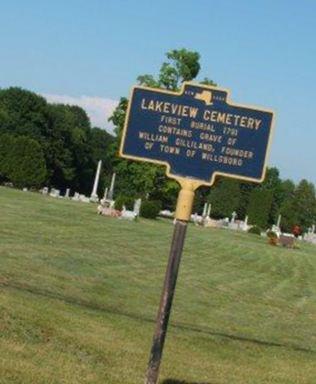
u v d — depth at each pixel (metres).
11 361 9.36
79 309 14.18
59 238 29.75
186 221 8.80
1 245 23.66
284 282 31.69
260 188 129.50
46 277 18.80
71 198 81.56
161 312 8.70
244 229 87.50
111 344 11.59
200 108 8.92
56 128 110.75
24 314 11.80
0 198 49.38
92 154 121.94
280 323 19.38
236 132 8.88
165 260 29.80
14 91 106.88
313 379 12.33
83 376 9.47
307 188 136.50
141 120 9.00
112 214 52.91
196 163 8.91
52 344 10.74
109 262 25.45
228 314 19.16
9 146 84.69
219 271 30.95
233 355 13.16
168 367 11.09
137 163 67.81
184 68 65.38
